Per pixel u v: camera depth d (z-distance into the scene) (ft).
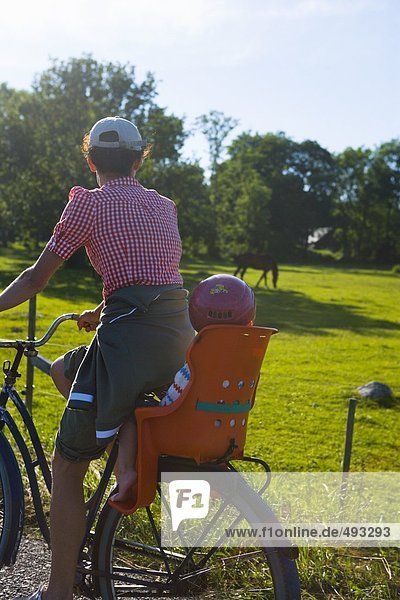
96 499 10.27
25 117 145.69
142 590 10.20
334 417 35.94
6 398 11.24
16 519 10.69
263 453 27.84
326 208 300.20
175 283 10.03
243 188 266.36
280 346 62.95
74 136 137.39
